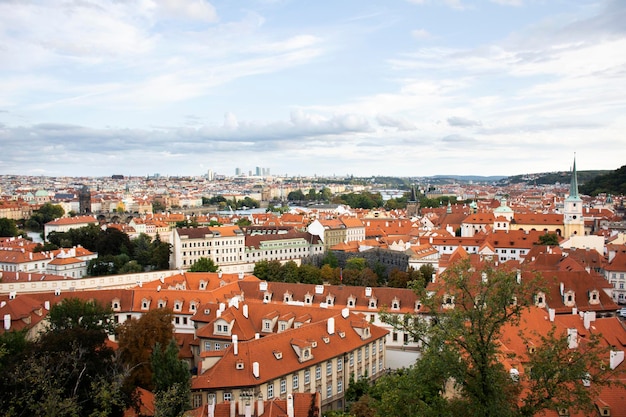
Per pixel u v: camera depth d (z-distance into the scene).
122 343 128.25
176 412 98.44
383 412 81.00
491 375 72.81
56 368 93.44
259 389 112.50
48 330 120.62
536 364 75.00
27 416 87.75
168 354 108.44
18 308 151.50
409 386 77.19
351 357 137.00
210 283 197.00
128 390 104.00
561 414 86.75
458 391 84.56
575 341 114.06
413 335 82.88
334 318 140.75
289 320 144.25
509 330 119.44
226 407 96.62
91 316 132.00
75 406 86.00
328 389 129.75
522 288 77.56
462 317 77.06
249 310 151.88
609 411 86.62
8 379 89.62
